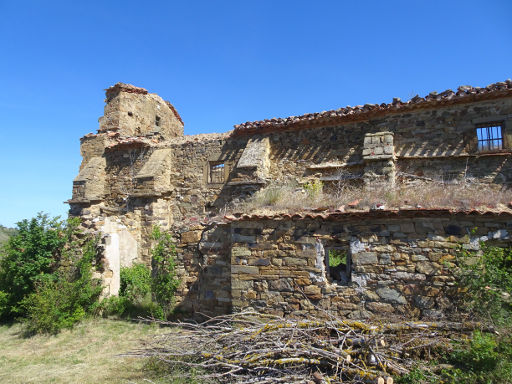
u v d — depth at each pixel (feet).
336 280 22.88
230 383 16.94
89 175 50.37
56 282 32.89
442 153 34.04
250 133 43.29
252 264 23.30
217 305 28.48
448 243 19.48
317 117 38.68
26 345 26.27
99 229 35.96
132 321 30.66
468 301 18.51
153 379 18.95
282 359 16.47
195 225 31.32
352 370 15.55
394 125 36.45
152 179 45.21
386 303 19.86
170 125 68.18
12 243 34.01
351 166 37.35
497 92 31.78
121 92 56.34
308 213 22.03
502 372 14.87
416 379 15.17
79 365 21.99
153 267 32.99
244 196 39.42
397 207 20.66
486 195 21.91
